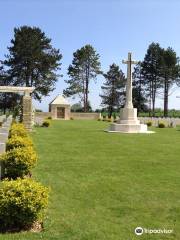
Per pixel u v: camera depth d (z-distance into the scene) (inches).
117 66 3166.8
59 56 2600.9
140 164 557.3
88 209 323.0
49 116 2726.4
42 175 458.3
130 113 1310.3
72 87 3011.8
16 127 734.5
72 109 3255.4
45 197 274.5
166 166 544.7
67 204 335.6
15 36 2527.1
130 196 368.2
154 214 314.2
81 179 441.1
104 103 3184.1
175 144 864.9
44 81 2561.5
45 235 257.9
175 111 3385.8
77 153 662.5
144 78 3056.1
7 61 2532.0
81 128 1395.2
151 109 3093.0
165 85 3024.1
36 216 269.1
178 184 424.5
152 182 433.4
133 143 863.7
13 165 410.6
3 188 269.7
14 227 267.4
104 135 1072.8
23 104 1151.6
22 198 263.6
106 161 579.2
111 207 330.3
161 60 2923.2
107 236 261.4
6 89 1155.3
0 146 439.2
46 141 861.8
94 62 3014.3
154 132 1275.8
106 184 416.8
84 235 261.4
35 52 2496.3
